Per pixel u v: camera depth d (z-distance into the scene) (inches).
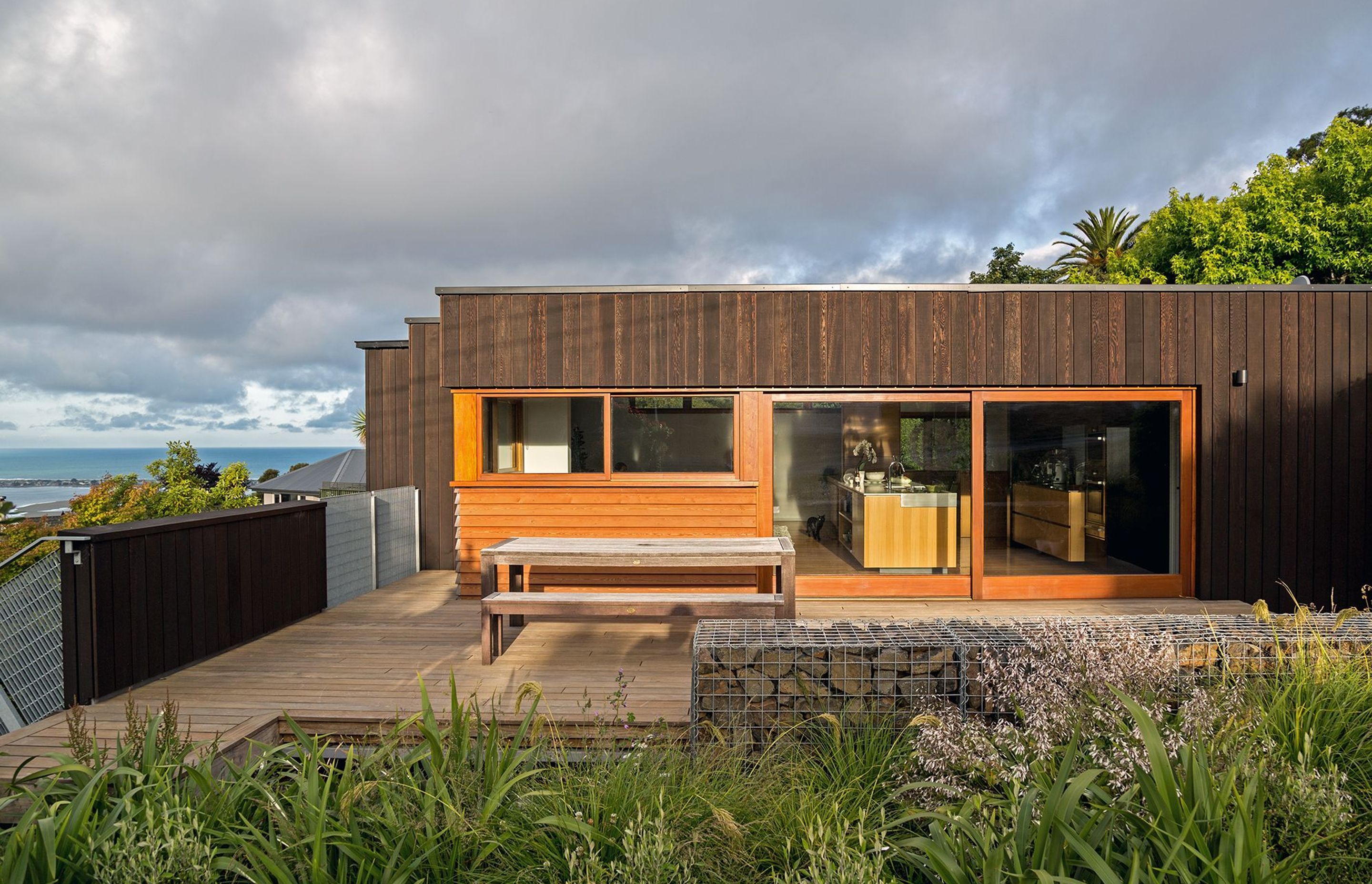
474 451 256.8
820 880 70.2
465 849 81.6
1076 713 95.3
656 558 188.1
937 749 93.3
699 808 88.4
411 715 139.3
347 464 866.1
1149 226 1034.7
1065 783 70.7
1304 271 821.2
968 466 252.2
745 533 251.9
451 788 89.3
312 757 92.1
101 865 74.2
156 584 166.1
